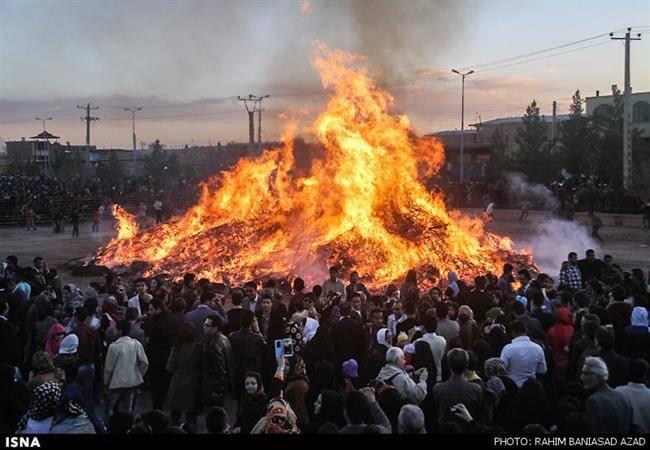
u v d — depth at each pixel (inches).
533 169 2268.7
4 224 1923.0
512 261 965.8
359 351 399.2
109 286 557.6
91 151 5679.1
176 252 1064.8
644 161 1934.1
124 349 383.6
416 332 394.9
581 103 2405.3
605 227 1619.1
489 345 363.9
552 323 420.8
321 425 274.4
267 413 276.4
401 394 312.8
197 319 428.5
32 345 458.9
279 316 439.5
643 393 287.9
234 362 382.3
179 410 373.4
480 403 292.2
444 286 779.4
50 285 580.1
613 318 417.4
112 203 2383.1
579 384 309.3
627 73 1776.6
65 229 1850.4
